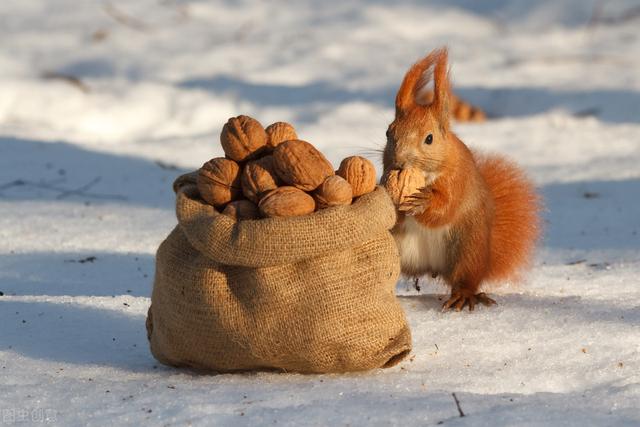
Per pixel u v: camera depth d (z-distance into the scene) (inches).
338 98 770.8
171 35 946.7
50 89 754.2
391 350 257.9
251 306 251.3
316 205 255.9
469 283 351.9
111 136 723.4
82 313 323.6
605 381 258.5
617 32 969.5
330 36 949.2
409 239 357.1
